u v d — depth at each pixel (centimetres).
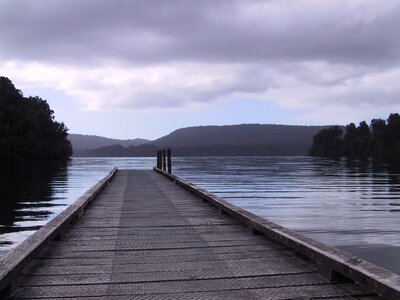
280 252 535
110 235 645
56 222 611
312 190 2427
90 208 946
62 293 386
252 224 655
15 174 3631
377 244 945
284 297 371
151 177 2034
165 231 678
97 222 761
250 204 1748
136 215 845
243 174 4225
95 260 500
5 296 370
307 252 464
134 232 670
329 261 414
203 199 1067
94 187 1209
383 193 2239
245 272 449
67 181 2909
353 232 1096
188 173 4403
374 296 369
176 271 456
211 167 6162
